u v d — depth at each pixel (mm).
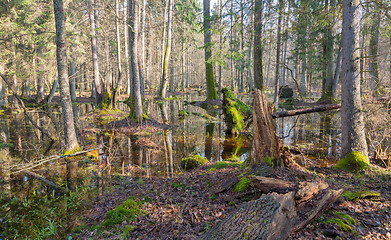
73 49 22453
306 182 3885
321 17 8688
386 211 3889
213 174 6023
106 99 19750
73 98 28406
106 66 30125
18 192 6004
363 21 8594
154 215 4277
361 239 3234
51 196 5750
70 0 17000
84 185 6355
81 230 4184
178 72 47281
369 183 5148
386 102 7371
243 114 13562
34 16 18109
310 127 13727
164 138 11703
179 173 7078
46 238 4043
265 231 2789
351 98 6094
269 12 12023
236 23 9938
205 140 11297
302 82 28500
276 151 5004
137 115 14688
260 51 14836
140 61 19781
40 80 22859
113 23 27281
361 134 6125
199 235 3488
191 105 24328
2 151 9602
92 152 9516
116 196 5590
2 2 18656
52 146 10422
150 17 26312
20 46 22094
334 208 4012
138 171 7398
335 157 8086
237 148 9922
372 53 13000
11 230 4355
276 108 16688
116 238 3658
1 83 19938
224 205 4352
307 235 3283
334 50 20922
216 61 12500
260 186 4043
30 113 19672
